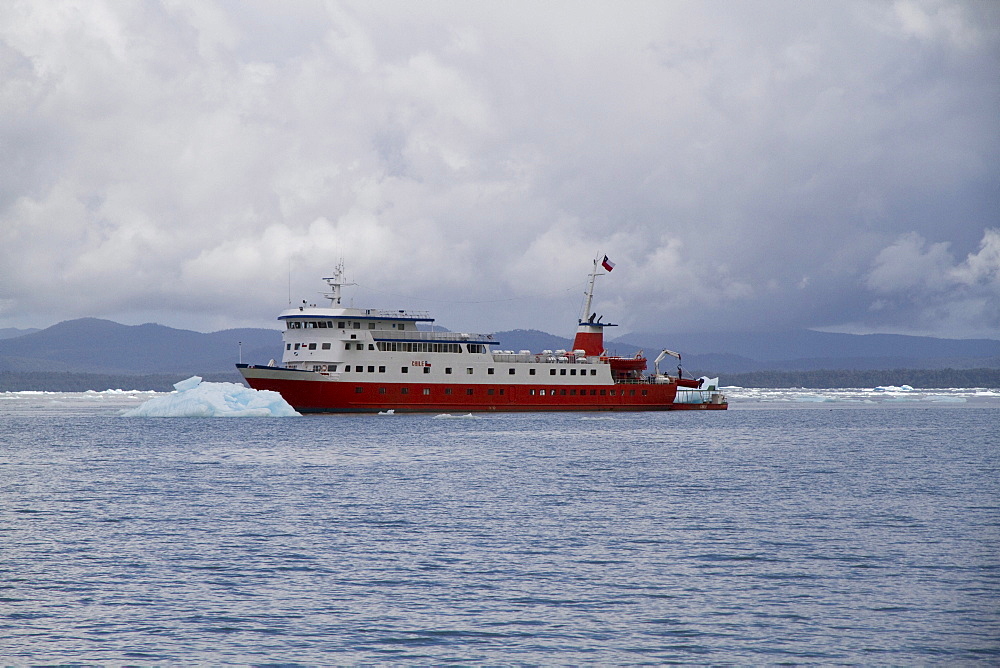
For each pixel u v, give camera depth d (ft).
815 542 272.51
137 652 179.93
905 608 206.90
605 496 363.97
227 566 242.17
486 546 266.36
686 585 224.53
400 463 479.82
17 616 200.85
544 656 178.40
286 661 175.73
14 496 362.94
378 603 209.87
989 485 404.16
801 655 179.63
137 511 326.24
